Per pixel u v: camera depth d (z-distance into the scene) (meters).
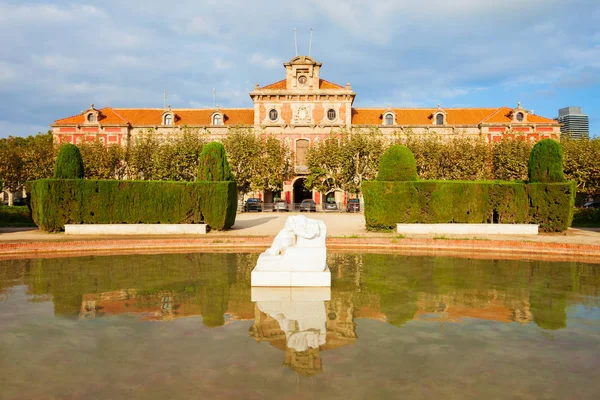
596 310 7.73
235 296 8.76
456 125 55.16
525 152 41.84
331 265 12.81
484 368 5.12
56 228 21.70
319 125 54.09
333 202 50.97
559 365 5.22
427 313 7.52
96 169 41.00
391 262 13.41
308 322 6.99
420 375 4.90
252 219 30.73
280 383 4.68
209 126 55.56
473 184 21.92
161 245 16.88
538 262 13.48
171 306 7.97
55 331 6.50
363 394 4.43
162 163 41.12
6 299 8.50
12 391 4.50
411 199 21.98
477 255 15.07
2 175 46.97
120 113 58.62
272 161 44.84
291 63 54.69
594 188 38.94
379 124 55.88
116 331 6.50
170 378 4.81
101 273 11.44
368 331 6.52
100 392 4.48
